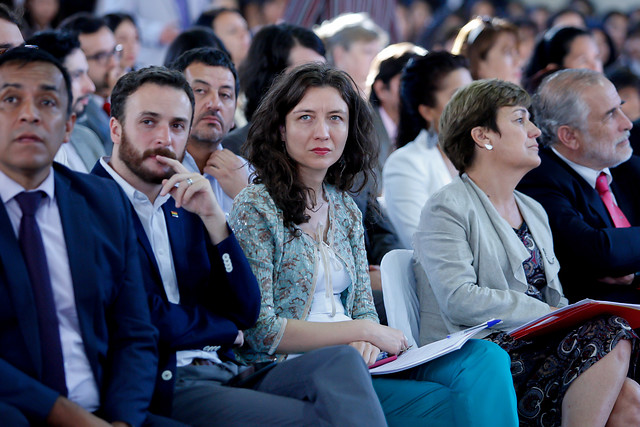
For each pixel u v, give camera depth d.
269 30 5.75
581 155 5.15
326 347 3.48
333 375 3.36
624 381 4.13
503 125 4.46
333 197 4.26
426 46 12.18
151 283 3.57
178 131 3.65
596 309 4.12
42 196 3.17
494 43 6.68
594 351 4.06
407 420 3.87
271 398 3.36
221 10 8.37
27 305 3.02
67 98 3.18
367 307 4.23
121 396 3.12
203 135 4.76
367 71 7.13
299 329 3.85
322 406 3.29
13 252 3.04
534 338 4.29
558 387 4.14
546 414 4.16
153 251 3.62
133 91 3.58
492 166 4.52
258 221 3.93
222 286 3.70
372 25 7.31
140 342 3.27
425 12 13.23
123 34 7.43
